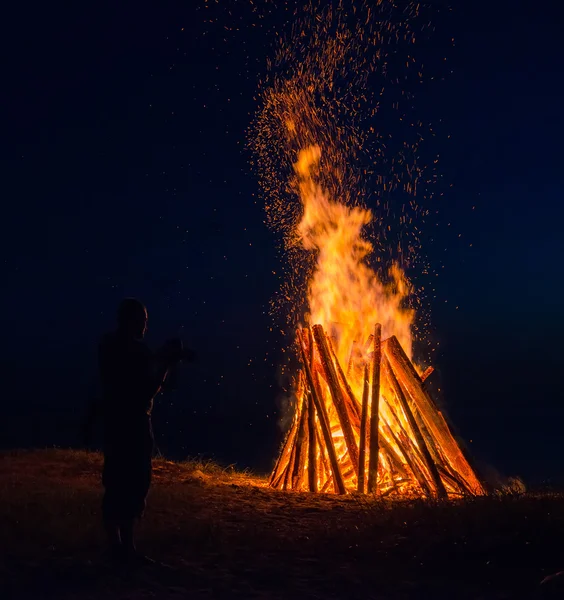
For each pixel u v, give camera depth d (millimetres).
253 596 4930
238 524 7004
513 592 5020
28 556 5605
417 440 9969
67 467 10367
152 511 7371
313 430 10500
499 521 6344
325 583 5219
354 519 7305
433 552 5832
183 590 5020
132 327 5691
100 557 5621
